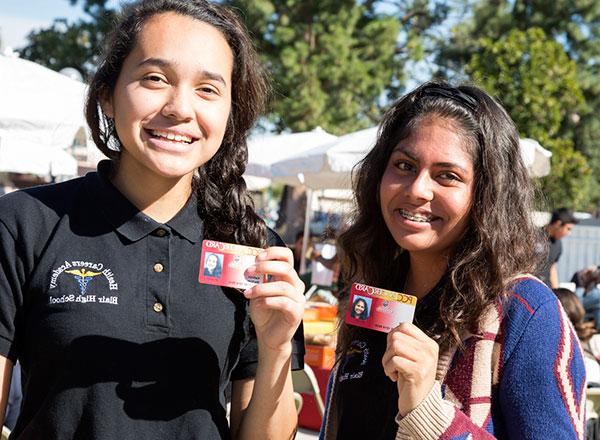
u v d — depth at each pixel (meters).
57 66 17.31
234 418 1.96
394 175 2.03
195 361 1.75
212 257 1.78
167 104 1.73
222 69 1.80
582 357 1.84
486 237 1.93
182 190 1.86
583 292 9.98
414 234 1.98
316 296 7.82
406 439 1.84
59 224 1.75
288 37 16.22
